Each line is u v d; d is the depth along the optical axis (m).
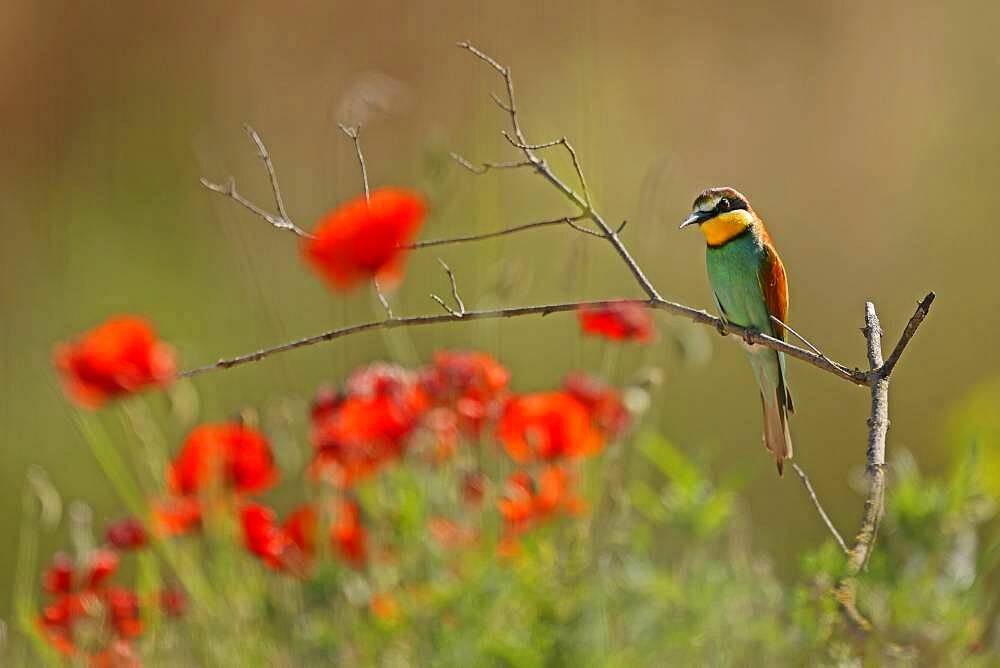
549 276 13.97
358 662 6.64
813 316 15.76
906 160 16.83
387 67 17.67
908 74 17.38
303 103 17.61
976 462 6.41
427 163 7.83
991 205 16.12
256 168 17.02
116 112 17.20
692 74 17.84
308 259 6.56
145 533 6.86
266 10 17.83
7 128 16.91
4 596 10.87
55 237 15.79
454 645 6.38
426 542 6.89
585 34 17.48
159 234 15.70
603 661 6.30
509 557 6.69
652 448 7.22
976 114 16.83
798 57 17.83
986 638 6.23
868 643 5.68
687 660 6.45
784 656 6.23
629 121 17.55
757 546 9.02
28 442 12.68
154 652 6.96
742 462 12.18
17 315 14.93
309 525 6.87
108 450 8.64
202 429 6.80
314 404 6.75
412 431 6.70
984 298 15.00
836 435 13.38
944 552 6.29
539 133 16.83
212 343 14.31
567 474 6.93
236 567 7.24
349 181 16.44
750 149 17.55
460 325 12.34
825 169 17.19
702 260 15.12
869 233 16.33
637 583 6.55
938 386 13.99
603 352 9.71
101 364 6.66
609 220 16.61
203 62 17.67
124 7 17.50
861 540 5.13
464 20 17.67
